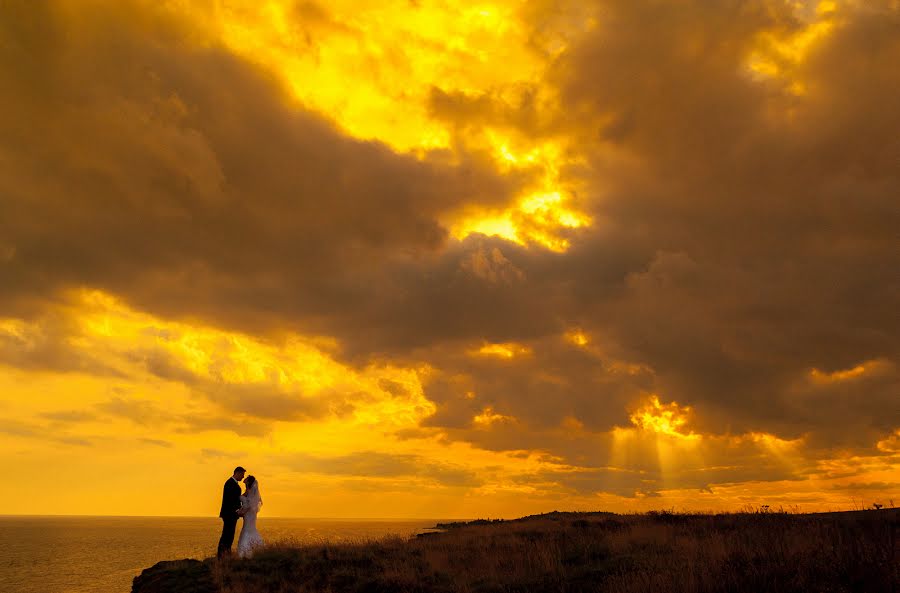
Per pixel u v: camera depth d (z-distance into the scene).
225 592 14.38
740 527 19.66
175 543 128.00
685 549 15.49
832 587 10.41
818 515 21.36
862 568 10.96
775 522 19.94
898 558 11.12
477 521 47.06
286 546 20.86
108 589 50.47
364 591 14.46
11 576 62.47
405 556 18.06
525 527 27.95
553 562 15.80
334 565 17.33
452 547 20.67
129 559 83.50
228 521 20.33
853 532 14.93
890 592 9.98
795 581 10.91
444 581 14.85
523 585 13.82
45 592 48.50
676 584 11.46
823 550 12.44
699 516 25.30
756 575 11.35
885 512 19.31
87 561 80.94
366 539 24.16
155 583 16.56
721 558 13.06
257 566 17.39
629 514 30.45
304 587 14.62
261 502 20.86
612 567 14.54
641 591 11.63
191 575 16.94
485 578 14.81
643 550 16.83
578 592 12.81
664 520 25.17
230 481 20.64
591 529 24.61
